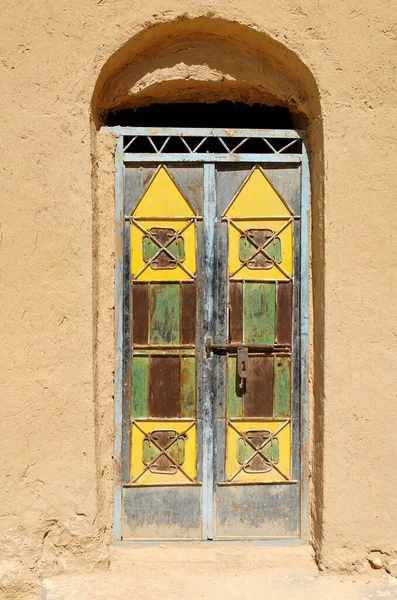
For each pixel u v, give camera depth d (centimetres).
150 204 382
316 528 378
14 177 359
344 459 366
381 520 367
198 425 385
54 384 363
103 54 358
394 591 355
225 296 384
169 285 384
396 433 366
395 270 364
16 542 364
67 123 359
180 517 387
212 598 348
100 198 374
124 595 350
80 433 364
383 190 363
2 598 361
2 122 358
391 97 363
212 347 382
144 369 384
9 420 362
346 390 365
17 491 364
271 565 373
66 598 348
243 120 433
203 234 383
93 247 365
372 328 365
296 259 384
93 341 365
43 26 357
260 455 387
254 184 385
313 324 383
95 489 366
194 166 383
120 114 411
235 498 387
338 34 362
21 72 358
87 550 366
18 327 361
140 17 358
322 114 363
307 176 383
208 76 375
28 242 360
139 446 385
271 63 379
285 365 386
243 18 359
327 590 355
